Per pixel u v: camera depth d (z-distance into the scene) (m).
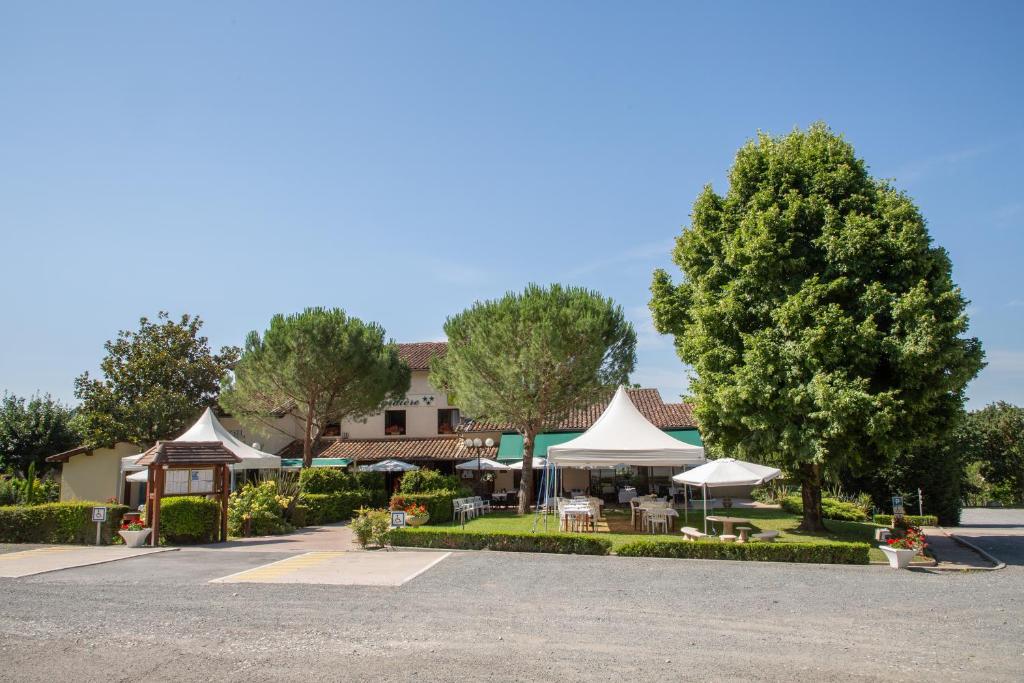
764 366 20.44
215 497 21.23
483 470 36.53
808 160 22.86
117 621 9.95
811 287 20.64
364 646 8.70
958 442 35.09
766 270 21.41
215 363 42.78
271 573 14.23
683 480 21.09
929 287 20.12
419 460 36.75
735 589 12.82
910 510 34.03
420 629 9.56
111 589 12.38
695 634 9.45
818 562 16.84
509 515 28.22
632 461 21.70
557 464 22.19
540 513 28.61
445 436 39.44
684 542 17.22
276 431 40.72
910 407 19.78
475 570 14.74
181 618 10.15
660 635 9.37
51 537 19.72
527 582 13.32
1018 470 57.69
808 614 10.76
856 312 20.70
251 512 22.62
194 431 26.92
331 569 14.82
